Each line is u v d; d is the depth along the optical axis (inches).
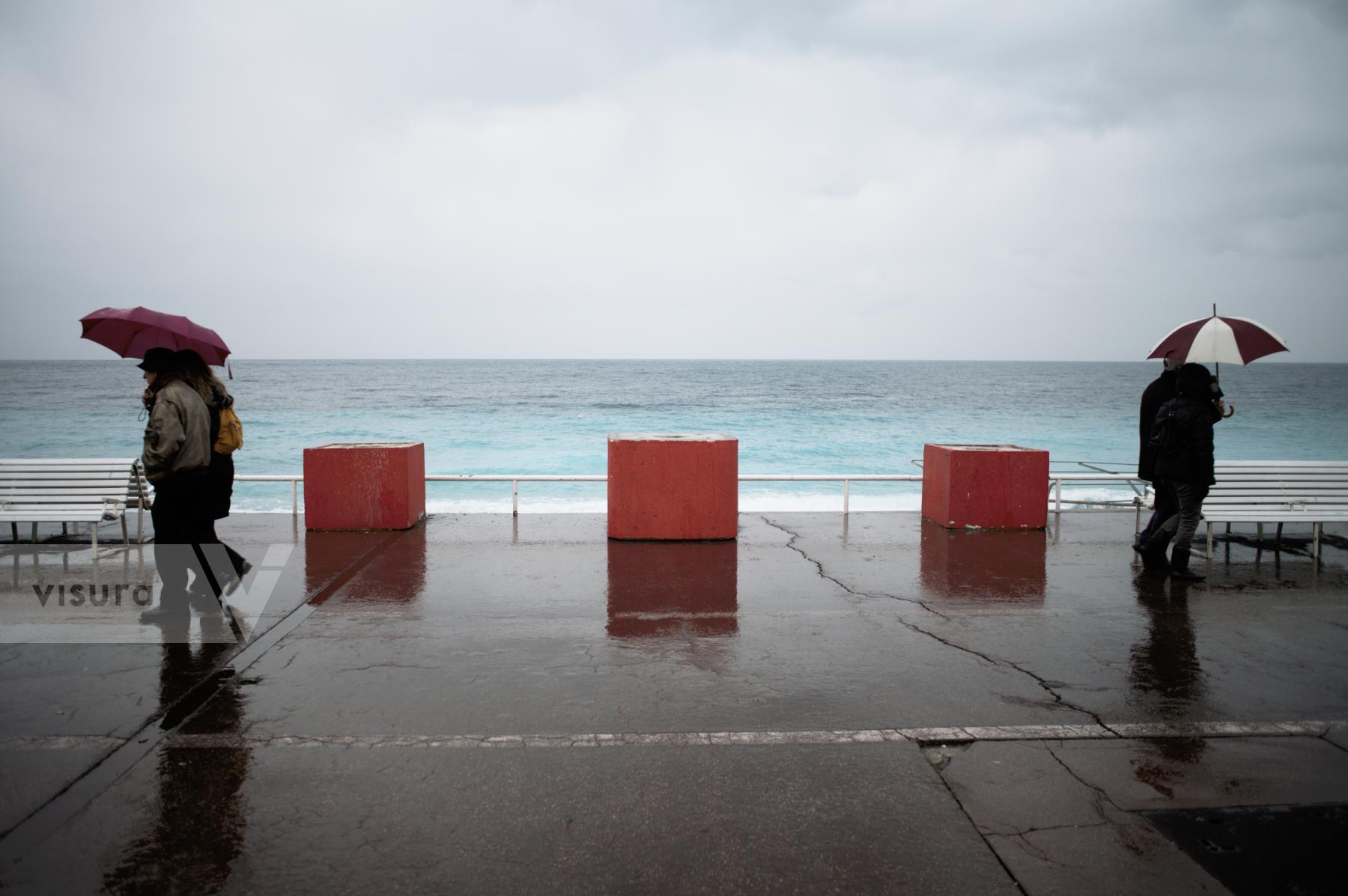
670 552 314.2
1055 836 117.6
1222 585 268.7
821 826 120.0
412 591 254.8
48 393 2383.1
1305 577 279.4
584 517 388.5
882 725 156.4
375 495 348.5
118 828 117.9
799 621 225.9
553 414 1893.5
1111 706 166.7
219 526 360.5
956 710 164.1
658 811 123.6
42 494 291.6
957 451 360.8
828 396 2461.9
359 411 1935.3
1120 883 106.5
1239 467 311.0
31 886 104.0
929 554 313.3
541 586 261.4
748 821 120.9
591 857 111.3
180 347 247.4
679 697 169.8
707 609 236.5
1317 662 193.9
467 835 116.6
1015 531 362.3
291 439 1416.1
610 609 236.2
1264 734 153.8
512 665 188.1
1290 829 120.2
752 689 174.4
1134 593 257.9
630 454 329.7
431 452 1221.1
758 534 352.5
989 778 135.4
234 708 161.9
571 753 143.1
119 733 150.2
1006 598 251.1
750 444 1338.6
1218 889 105.3
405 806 124.5
